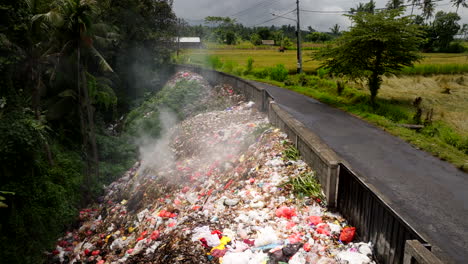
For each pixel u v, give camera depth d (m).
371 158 9.70
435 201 7.05
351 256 4.84
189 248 5.82
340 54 19.64
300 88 25.23
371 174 8.51
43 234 11.20
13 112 12.85
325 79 30.03
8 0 13.48
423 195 7.34
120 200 14.87
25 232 10.58
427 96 24.81
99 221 13.13
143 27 31.03
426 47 76.12
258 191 7.57
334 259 4.85
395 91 27.20
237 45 97.44
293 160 8.49
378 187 7.74
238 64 46.16
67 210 12.81
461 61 46.41
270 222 6.09
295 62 50.72
